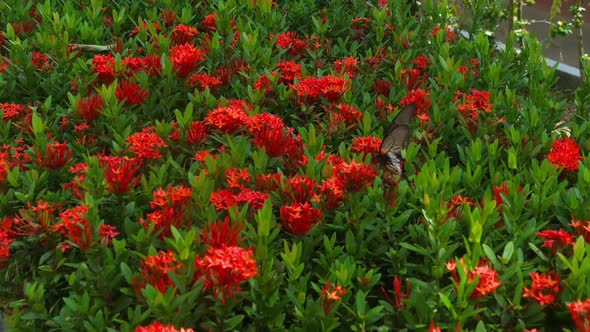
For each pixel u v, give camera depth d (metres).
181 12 2.63
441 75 2.18
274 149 1.81
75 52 2.21
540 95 2.10
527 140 1.91
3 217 1.73
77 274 1.57
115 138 1.92
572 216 1.66
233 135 1.88
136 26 2.41
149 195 1.73
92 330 1.47
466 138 1.99
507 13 2.85
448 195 1.69
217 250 1.47
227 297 1.47
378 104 2.07
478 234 1.56
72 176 1.82
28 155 1.83
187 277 1.49
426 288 1.51
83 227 1.57
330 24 2.59
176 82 2.13
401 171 1.73
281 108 2.10
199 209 1.65
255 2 2.57
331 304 1.48
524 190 1.69
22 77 2.14
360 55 2.36
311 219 1.61
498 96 2.05
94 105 1.96
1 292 1.68
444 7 2.60
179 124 1.88
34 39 2.33
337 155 1.94
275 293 1.49
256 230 1.64
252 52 2.26
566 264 1.53
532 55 2.24
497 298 1.50
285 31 2.50
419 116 1.98
